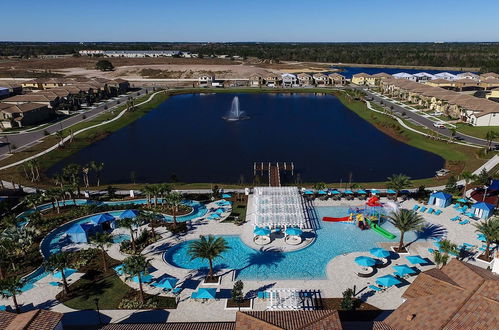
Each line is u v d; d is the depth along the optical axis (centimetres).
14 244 5162
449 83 19025
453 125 12900
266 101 18938
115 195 7600
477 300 3359
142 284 4734
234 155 10556
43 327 3375
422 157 10156
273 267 5125
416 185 7975
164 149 11131
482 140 11000
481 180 7150
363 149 10988
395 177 7256
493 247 5472
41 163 9594
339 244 5734
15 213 6744
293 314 3356
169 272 5012
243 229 6194
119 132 13062
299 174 9075
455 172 8681
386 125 13188
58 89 16912
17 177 8519
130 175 9056
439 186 7875
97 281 4819
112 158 10325
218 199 7400
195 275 4966
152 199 7362
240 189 7925
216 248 4678
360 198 7325
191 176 8975
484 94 16250
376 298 4434
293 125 13988
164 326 3594
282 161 10044
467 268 3834
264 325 3134
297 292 4494
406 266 4791
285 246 5647
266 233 5666
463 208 6662
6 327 3388
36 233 5875
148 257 5378
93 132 12519
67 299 4472
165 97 19750
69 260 5262
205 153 10744
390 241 5797
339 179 8688
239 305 4312
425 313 3419
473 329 3119
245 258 5362
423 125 13050
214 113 16100
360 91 19738
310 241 5766
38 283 4791
